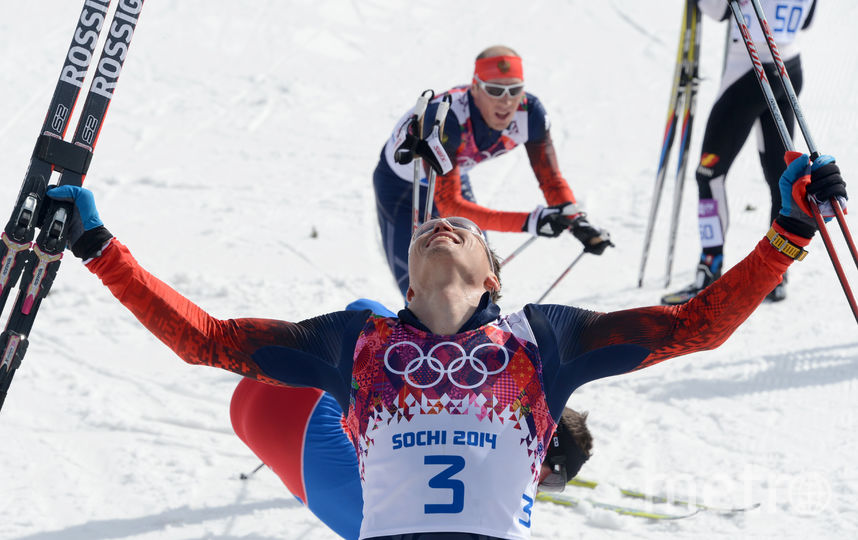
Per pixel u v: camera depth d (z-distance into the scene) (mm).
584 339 6172
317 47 41719
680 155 17453
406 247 13562
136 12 6801
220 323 6160
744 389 12641
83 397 12578
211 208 23250
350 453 8234
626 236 21297
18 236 6160
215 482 10453
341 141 31094
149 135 30547
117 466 10719
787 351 13797
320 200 24312
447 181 12797
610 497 10000
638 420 11945
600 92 37406
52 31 39469
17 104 32781
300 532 9375
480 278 6414
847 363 13211
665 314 6172
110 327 15305
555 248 20469
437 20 45875
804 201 6062
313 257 19688
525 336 6113
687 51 17203
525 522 5859
